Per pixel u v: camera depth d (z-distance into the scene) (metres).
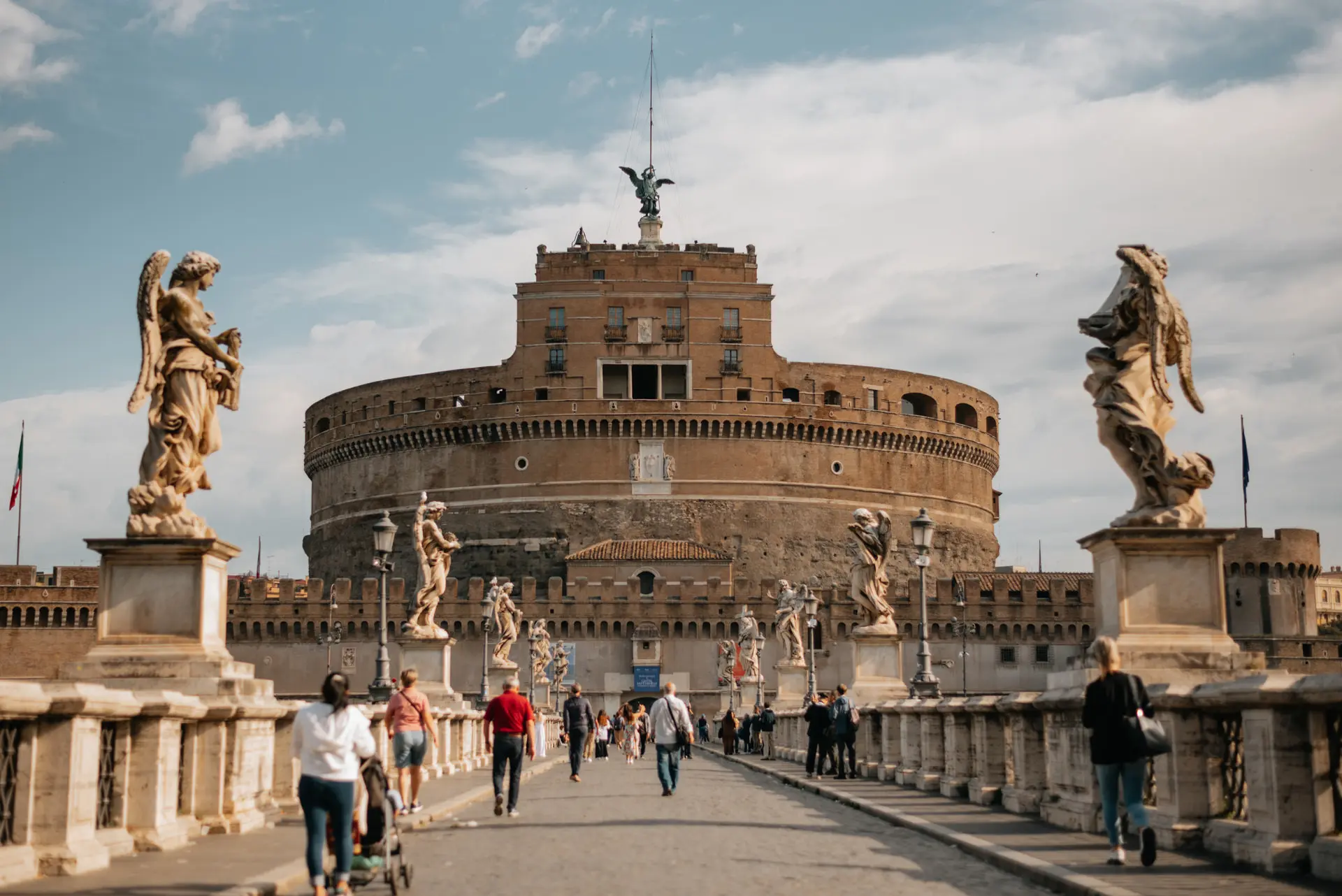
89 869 13.99
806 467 139.75
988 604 128.50
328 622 125.62
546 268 146.25
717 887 14.13
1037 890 13.82
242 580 128.12
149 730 15.91
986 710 23.03
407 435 142.50
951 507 149.00
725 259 146.50
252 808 18.47
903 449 145.12
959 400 153.12
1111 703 14.43
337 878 12.88
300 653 125.50
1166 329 17.84
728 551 135.88
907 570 143.25
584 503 136.50
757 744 65.31
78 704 13.73
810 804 26.52
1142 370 17.95
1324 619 194.25
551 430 137.25
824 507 139.75
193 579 17.86
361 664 124.88
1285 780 13.59
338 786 12.87
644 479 136.75
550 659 110.12
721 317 139.75
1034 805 20.72
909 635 128.00
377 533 39.69
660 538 135.50
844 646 127.56
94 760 14.42
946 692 126.75
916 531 35.97
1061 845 16.39
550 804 26.70
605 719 66.19
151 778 15.88
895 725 31.81
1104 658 14.70
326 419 155.00
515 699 23.81
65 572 122.50
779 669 65.38
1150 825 15.10
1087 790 17.78
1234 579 129.25
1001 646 128.25
